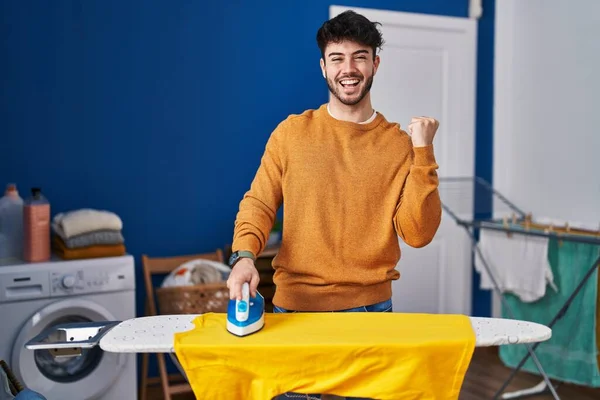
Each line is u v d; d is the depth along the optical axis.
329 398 1.77
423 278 4.12
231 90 3.72
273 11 3.77
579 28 3.76
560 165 3.91
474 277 4.34
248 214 1.82
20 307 2.90
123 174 3.55
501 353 3.54
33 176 3.38
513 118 4.28
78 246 3.05
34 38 3.34
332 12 3.84
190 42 3.62
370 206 1.84
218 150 3.72
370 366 1.56
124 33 3.49
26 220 3.02
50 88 3.38
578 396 3.45
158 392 3.63
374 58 1.85
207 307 3.25
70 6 3.38
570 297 3.00
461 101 4.19
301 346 1.54
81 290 2.99
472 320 1.72
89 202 3.49
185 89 3.63
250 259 1.71
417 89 4.06
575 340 3.13
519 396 3.43
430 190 1.71
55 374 2.98
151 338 1.59
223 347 1.53
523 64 4.18
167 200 3.65
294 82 3.85
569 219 3.85
